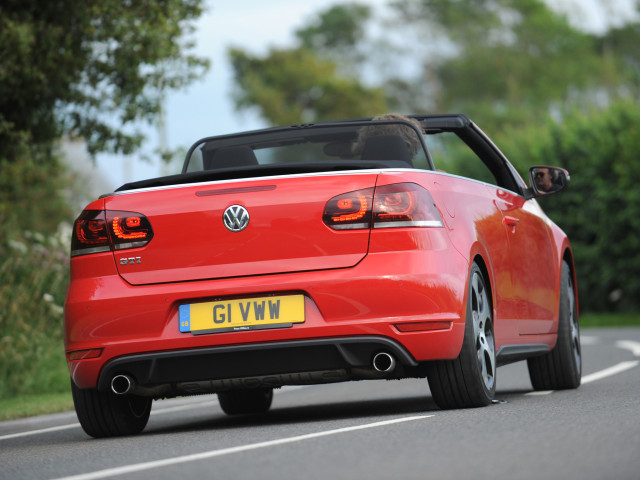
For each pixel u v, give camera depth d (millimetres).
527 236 23797
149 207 19609
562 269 26156
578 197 83812
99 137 39812
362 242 18906
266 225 19094
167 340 19125
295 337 18766
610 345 46562
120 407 20703
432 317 18719
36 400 33938
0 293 40562
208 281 19156
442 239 19266
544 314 24375
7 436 24109
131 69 38250
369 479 12648
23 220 59250
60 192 62531
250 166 19641
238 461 14766
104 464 15906
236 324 18922
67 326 19891
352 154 22375
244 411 26297
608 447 14344
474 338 19719
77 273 19969
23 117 38625
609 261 82562
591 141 83688
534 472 12703
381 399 27000
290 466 13969
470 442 15156
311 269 18906
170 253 19375
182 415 27359
